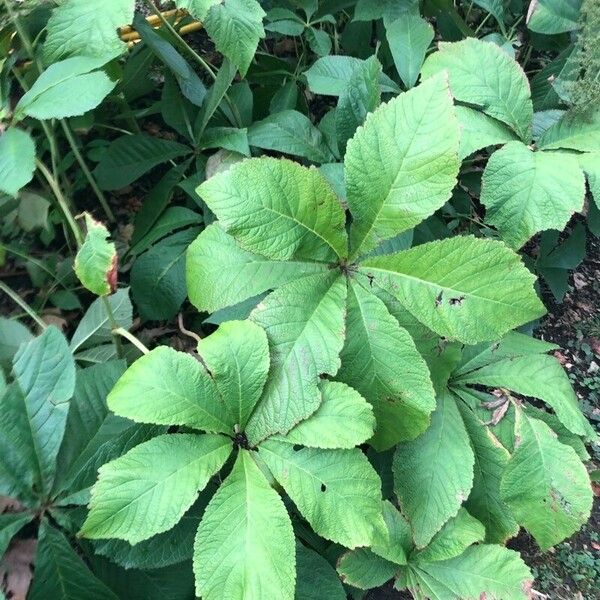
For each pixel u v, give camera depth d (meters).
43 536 0.52
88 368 0.60
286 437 0.54
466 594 0.65
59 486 0.54
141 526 0.48
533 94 0.93
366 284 0.59
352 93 0.75
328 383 0.55
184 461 0.51
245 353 0.53
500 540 0.71
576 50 0.79
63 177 0.82
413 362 0.57
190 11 0.63
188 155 0.88
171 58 0.79
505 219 0.71
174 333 0.82
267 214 0.54
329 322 0.56
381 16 0.92
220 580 0.48
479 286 0.56
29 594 0.51
